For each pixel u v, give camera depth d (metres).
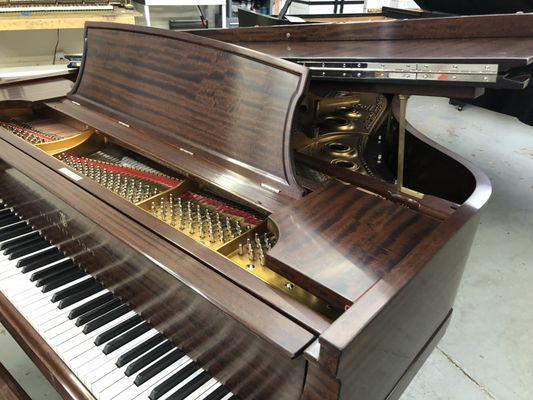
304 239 0.91
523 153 3.97
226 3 4.31
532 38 1.46
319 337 0.68
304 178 1.22
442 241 0.92
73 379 0.98
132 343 1.05
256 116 1.16
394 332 0.87
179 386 0.95
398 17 3.81
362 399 0.84
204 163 1.22
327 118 2.19
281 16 3.27
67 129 1.75
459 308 2.26
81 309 1.13
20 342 1.10
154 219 1.05
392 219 0.99
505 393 1.81
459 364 1.94
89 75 1.72
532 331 2.12
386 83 1.26
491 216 3.04
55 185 1.20
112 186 1.39
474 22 1.54
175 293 0.93
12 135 1.53
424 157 1.68
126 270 1.07
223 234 1.16
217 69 1.25
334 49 1.59
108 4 3.51
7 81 1.98
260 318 0.77
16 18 3.04
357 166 1.75
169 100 1.38
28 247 1.38
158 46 1.43
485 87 1.09
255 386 0.87
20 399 1.22
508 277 2.48
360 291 0.79
